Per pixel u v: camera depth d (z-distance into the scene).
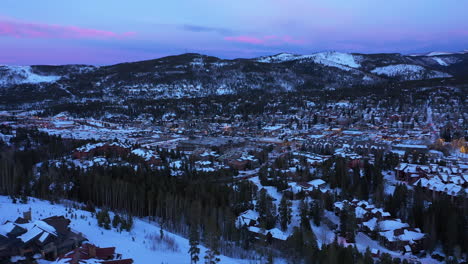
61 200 161.00
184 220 145.38
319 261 104.81
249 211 148.50
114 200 159.00
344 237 132.75
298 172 198.50
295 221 147.00
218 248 118.94
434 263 115.62
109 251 100.31
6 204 138.75
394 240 123.88
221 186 168.38
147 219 153.25
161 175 183.62
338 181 182.25
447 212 130.75
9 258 93.81
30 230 101.12
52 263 92.62
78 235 106.69
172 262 103.88
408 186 182.12
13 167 178.12
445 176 177.12
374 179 179.38
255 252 120.75
